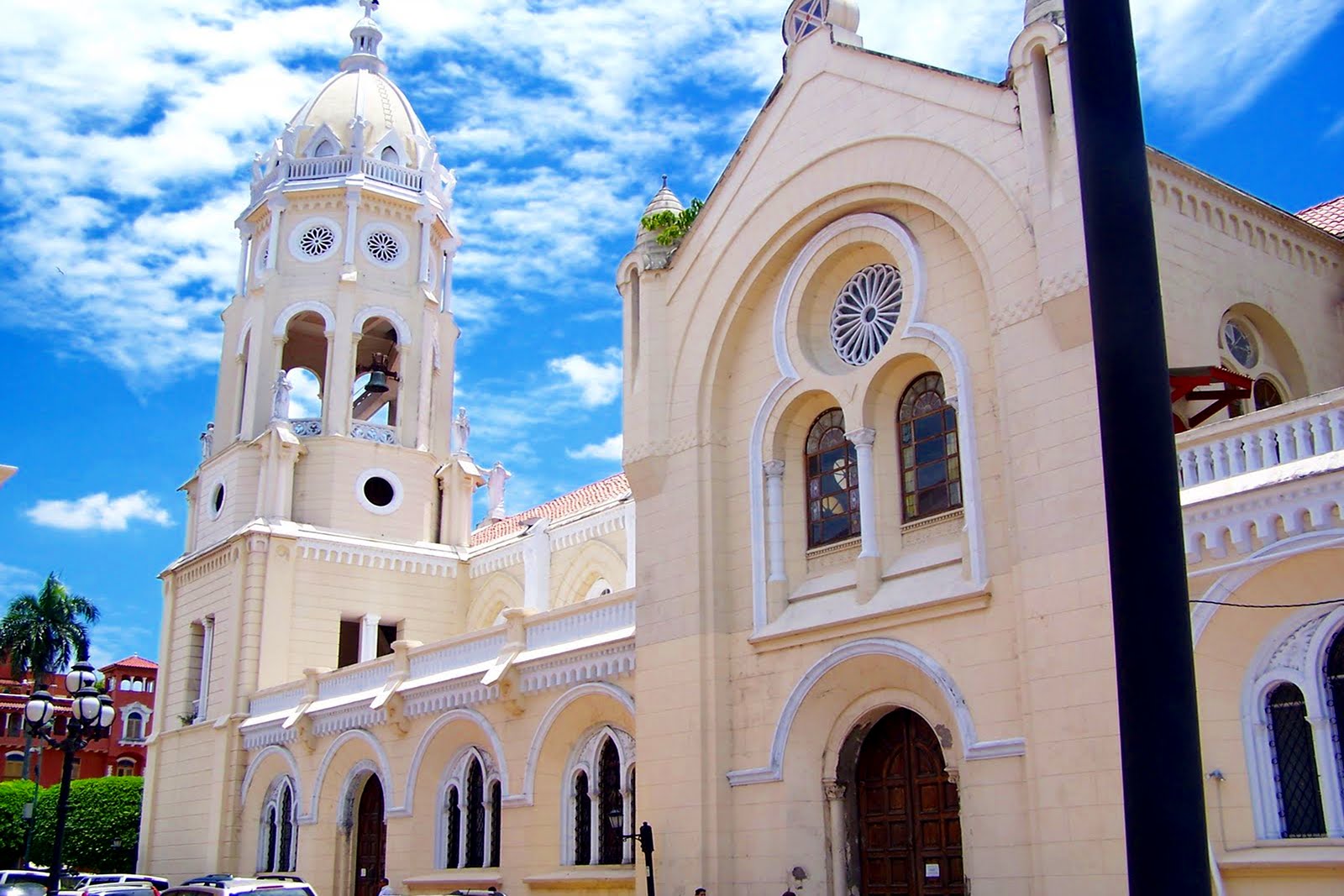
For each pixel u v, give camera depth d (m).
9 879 27.33
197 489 44.72
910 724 20.78
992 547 18.89
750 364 23.95
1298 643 15.64
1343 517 14.47
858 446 21.56
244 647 38.41
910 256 21.12
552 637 27.52
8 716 78.06
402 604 41.66
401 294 44.84
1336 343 22.75
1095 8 8.43
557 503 46.09
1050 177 18.41
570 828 26.55
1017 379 18.50
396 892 29.95
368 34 49.72
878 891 20.62
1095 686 16.62
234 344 45.22
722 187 24.69
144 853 40.53
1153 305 7.90
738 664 22.58
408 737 31.06
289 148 45.69
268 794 36.91
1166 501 7.59
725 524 23.55
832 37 23.09
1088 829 16.36
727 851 21.75
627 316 26.09
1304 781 15.41
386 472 42.75
